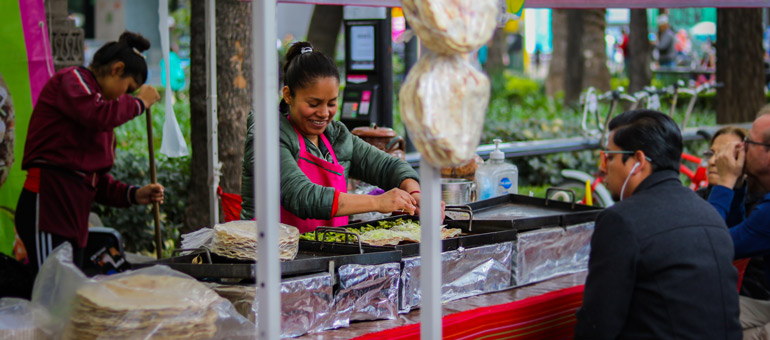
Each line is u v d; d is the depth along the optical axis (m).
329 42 9.08
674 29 16.72
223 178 4.42
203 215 4.50
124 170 5.28
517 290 2.59
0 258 2.77
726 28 7.93
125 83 3.40
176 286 1.87
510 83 17.31
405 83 1.64
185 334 1.78
